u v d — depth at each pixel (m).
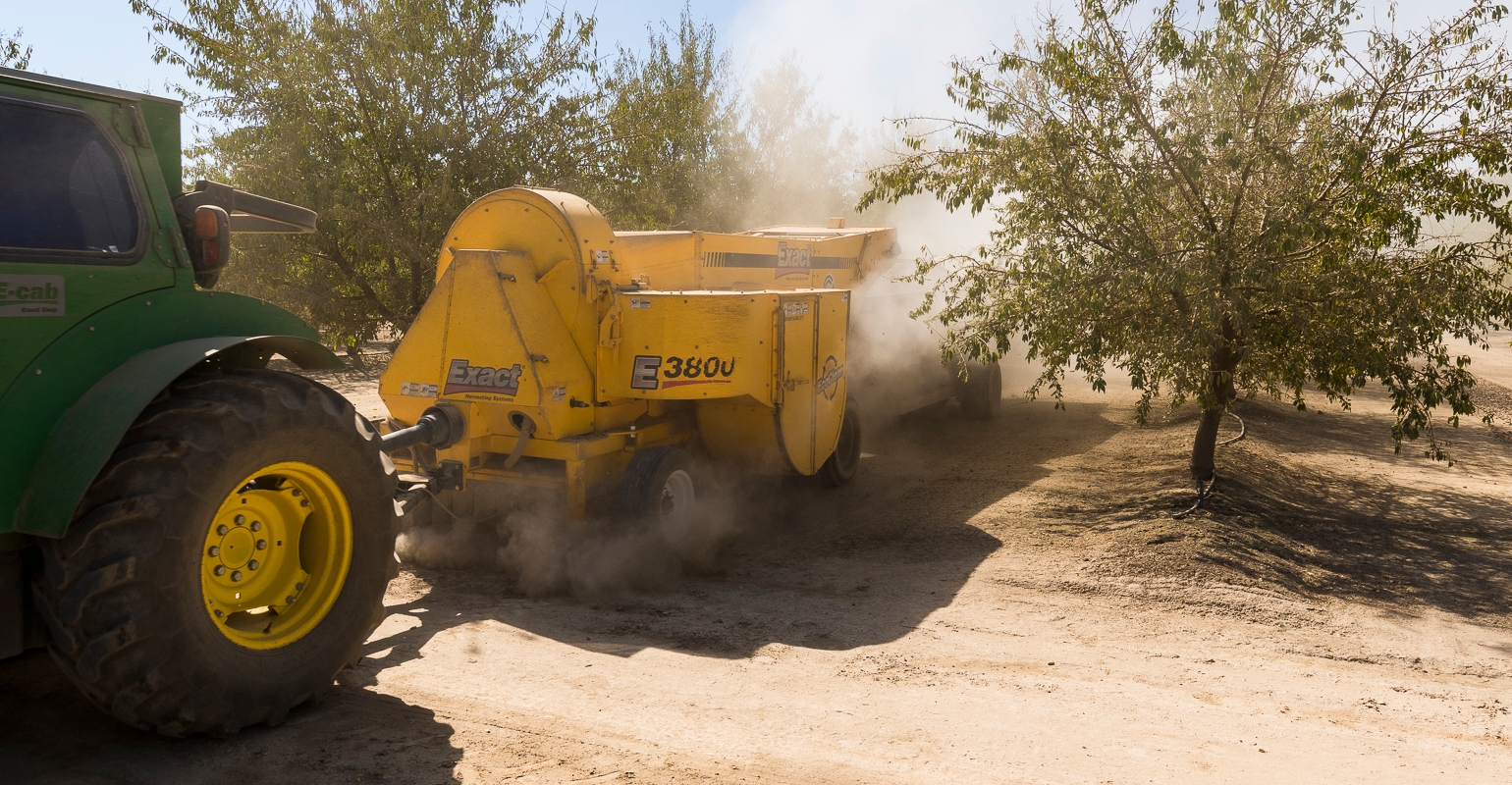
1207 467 7.89
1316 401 13.62
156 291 3.38
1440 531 7.46
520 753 3.41
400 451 6.28
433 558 6.28
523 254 6.14
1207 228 6.87
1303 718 4.03
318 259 12.76
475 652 4.54
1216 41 6.66
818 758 3.44
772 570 6.28
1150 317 7.26
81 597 2.89
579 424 6.19
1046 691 4.25
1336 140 6.25
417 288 12.59
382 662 4.35
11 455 2.92
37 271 3.01
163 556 3.02
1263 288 6.67
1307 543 6.98
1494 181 6.42
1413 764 3.57
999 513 7.67
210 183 3.89
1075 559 6.43
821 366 7.41
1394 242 6.77
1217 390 7.52
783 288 9.08
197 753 3.29
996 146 7.16
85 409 3.03
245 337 3.66
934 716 3.89
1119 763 3.47
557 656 4.52
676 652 4.66
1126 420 12.01
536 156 13.27
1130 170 6.89
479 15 12.61
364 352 20.19
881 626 5.18
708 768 3.32
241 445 3.24
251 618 3.55
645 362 6.22
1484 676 4.72
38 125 3.10
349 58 11.81
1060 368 7.67
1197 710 4.08
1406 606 5.81
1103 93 6.79
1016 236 7.39
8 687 3.75
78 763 3.18
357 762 3.28
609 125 13.89
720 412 6.95
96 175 3.24
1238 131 6.77
